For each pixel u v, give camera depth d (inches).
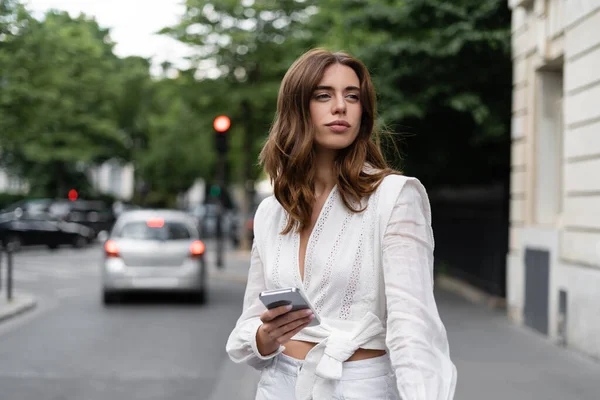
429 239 72.4
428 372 64.8
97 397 257.3
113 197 1903.3
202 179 1875.0
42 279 713.6
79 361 320.2
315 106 76.8
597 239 302.7
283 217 78.6
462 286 569.3
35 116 639.8
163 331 405.1
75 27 700.7
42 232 1111.6
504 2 469.4
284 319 69.7
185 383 279.6
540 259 374.0
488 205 511.2
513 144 428.1
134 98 1571.1
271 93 943.0
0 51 519.8
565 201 343.0
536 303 380.5
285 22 944.3
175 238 520.1
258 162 82.4
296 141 76.9
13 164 1667.1
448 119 533.6
